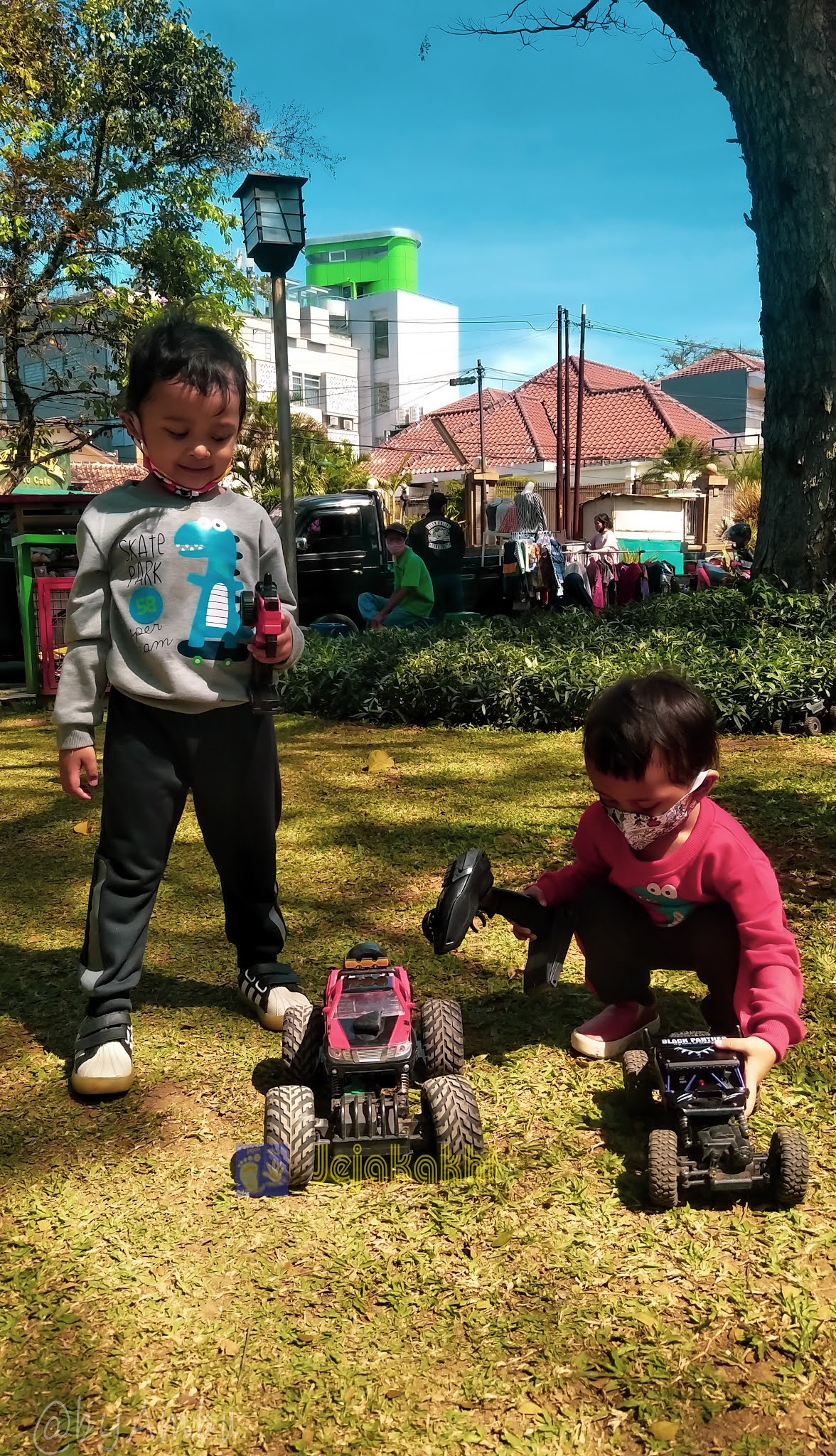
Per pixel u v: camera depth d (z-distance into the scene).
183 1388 1.51
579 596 10.92
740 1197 1.91
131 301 15.94
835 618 7.68
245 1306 1.67
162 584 2.39
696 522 22.72
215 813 2.56
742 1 7.86
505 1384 1.49
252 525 2.53
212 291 16.64
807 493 8.18
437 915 2.15
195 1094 2.36
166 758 2.44
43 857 4.33
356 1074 2.04
